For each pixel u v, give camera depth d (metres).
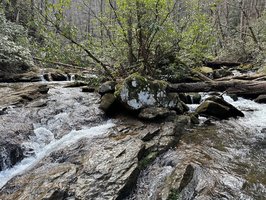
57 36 9.18
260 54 16.80
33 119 6.93
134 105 7.11
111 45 9.56
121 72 9.50
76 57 9.54
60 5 8.12
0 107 7.43
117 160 4.75
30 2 9.15
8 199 4.05
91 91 10.09
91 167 4.60
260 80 9.91
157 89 7.37
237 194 4.14
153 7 8.27
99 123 7.04
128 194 4.26
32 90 9.42
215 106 7.62
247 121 7.45
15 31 14.03
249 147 5.83
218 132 6.60
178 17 9.50
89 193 4.04
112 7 8.60
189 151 5.49
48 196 3.94
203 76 10.30
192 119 7.19
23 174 4.77
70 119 7.06
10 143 5.47
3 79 13.36
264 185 4.39
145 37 8.95
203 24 9.17
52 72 15.21
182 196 4.02
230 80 9.90
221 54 21.08
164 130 6.25
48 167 4.93
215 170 4.77
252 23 23.42
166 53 9.46
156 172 4.73
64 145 5.68
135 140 5.50
